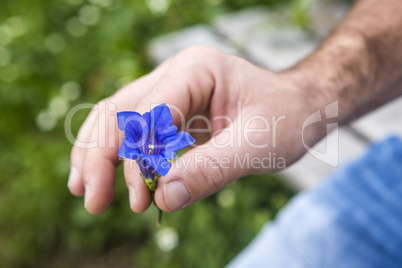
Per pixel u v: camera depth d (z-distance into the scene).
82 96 0.99
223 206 0.76
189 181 0.45
